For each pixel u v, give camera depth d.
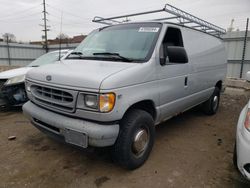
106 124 2.59
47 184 2.79
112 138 2.64
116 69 2.76
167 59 3.42
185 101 4.14
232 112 6.26
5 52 23.50
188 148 3.83
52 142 3.97
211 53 5.16
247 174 2.35
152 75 3.11
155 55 3.17
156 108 3.31
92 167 3.19
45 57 6.79
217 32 6.09
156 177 2.96
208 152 3.70
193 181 2.89
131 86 2.74
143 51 3.20
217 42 5.63
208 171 3.13
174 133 4.53
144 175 3.00
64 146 3.82
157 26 3.52
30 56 25.48
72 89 2.62
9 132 4.42
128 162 2.92
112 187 2.75
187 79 4.05
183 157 3.51
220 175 3.03
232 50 12.13
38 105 3.21
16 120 5.14
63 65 3.23
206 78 4.95
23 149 3.71
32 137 4.19
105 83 2.46
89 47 3.81
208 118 5.61
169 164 3.29
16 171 3.06
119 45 3.49
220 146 3.95
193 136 4.39
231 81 9.83
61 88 2.72
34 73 3.22
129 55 3.23
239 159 2.43
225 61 6.17
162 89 3.35
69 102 2.68
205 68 4.83
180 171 3.11
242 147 2.37
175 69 3.64
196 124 5.13
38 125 3.18
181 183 2.84
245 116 2.54
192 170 3.14
